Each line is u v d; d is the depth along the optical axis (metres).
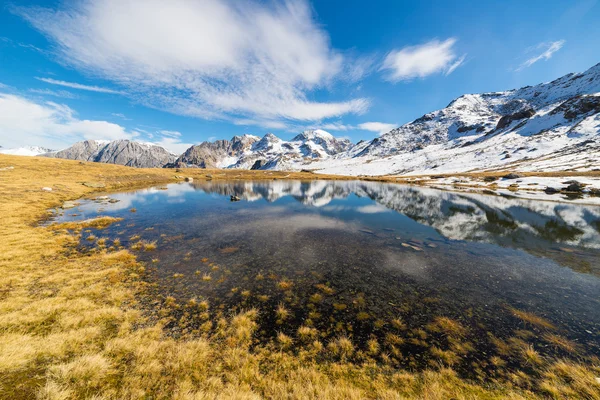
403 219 37.72
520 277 18.38
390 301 14.92
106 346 9.78
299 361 10.11
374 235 29.08
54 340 9.67
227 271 18.75
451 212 43.31
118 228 30.02
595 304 14.71
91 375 8.13
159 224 32.44
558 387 8.73
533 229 31.91
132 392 7.85
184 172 133.12
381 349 10.92
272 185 96.25
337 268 19.64
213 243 25.19
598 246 25.39
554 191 67.06
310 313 13.59
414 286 16.86
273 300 14.87
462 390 8.77
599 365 9.86
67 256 20.52
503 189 78.38
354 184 105.25
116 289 15.28
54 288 14.73
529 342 11.35
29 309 11.95
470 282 17.55
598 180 70.06
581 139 140.88
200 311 13.52
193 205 48.00
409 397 8.43
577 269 19.84
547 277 18.41
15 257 18.95
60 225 29.62
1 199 39.78
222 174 139.38
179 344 10.59
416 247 24.97
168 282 16.75
